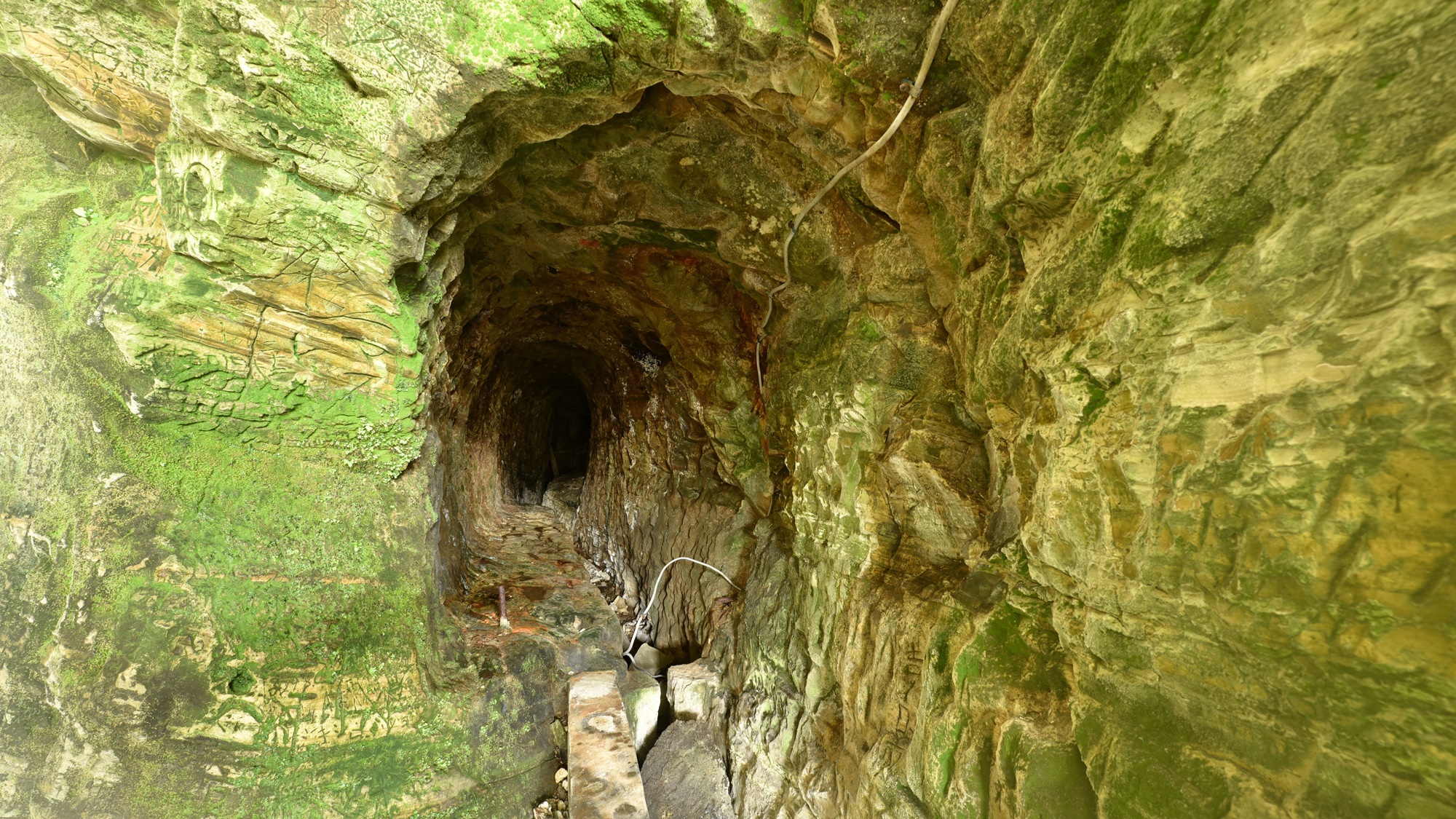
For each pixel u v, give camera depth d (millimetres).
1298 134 1077
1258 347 1139
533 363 9242
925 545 2729
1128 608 1442
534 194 3604
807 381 3594
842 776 2850
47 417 2539
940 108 2127
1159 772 1314
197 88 2133
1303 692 1062
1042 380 1847
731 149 3062
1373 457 943
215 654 2660
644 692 4113
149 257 2492
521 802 3242
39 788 2457
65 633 2488
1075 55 1497
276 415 2781
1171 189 1318
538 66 2221
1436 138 897
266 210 2352
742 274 3951
